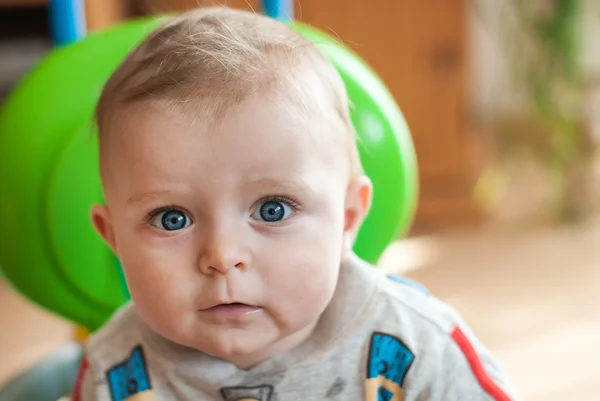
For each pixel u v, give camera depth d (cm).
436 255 180
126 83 51
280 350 57
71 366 86
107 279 79
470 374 55
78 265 78
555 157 193
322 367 56
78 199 76
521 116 213
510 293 159
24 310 164
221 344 50
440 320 57
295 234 50
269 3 87
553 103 191
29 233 76
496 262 175
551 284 163
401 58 183
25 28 173
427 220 196
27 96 77
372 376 56
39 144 76
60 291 79
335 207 52
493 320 149
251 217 49
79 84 77
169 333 51
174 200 49
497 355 137
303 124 49
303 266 50
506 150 216
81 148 76
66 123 76
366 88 76
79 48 78
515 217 199
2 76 159
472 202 195
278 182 49
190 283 50
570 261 174
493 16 211
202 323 50
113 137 51
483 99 220
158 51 52
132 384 60
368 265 59
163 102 49
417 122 188
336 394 56
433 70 185
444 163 191
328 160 51
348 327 56
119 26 80
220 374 57
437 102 187
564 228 192
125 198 51
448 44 183
